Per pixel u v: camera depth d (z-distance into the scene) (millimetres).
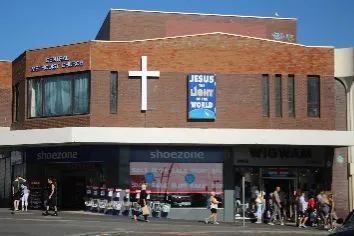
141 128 28203
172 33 36406
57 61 30141
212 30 37094
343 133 29281
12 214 27203
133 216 27141
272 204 28750
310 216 27719
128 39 35750
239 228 24984
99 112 28750
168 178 29328
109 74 29047
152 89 29250
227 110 29594
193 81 29359
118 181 28875
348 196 30641
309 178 30984
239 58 29953
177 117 29250
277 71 30141
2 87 34438
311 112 30359
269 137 28828
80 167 30703
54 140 28453
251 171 30375
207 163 29734
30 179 31375
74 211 30203
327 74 30578
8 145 30312
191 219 29188
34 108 30969
